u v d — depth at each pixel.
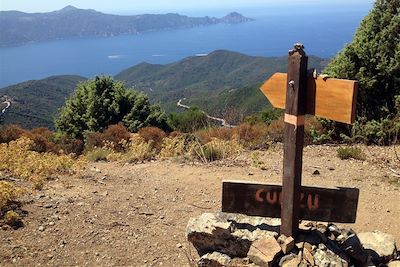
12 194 5.60
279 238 3.92
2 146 9.25
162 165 8.59
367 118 10.43
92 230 5.16
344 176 7.38
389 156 8.58
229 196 4.17
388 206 6.05
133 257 4.66
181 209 6.02
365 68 10.37
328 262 3.65
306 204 4.00
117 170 8.38
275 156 9.00
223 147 9.23
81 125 18.98
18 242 4.71
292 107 3.64
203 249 4.25
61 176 7.34
